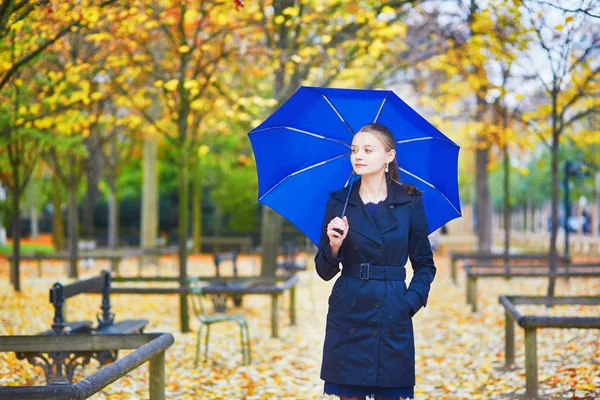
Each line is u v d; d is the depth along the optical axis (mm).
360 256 4086
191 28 12352
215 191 33938
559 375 7121
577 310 12305
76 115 12359
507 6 10188
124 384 7188
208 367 8469
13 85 9805
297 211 4395
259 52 12148
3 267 22984
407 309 4031
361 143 4129
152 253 21047
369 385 3992
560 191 29016
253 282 12898
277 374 8117
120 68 12961
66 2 8219
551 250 12805
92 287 8281
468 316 12562
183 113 11773
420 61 13625
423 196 4465
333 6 12367
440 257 29656
